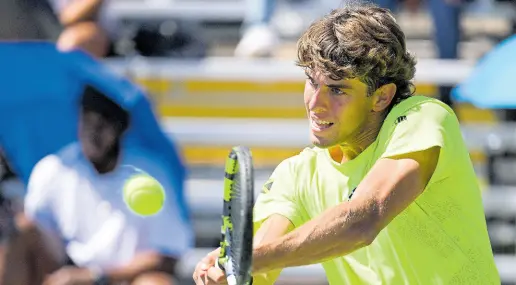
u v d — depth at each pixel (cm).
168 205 1834
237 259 966
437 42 2433
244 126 2336
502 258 2264
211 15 2762
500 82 2061
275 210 1112
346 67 995
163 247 1819
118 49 2319
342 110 1016
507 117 2411
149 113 1859
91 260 1805
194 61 2355
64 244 1841
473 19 2906
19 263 1839
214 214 2295
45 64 1895
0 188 1950
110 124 1817
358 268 1095
